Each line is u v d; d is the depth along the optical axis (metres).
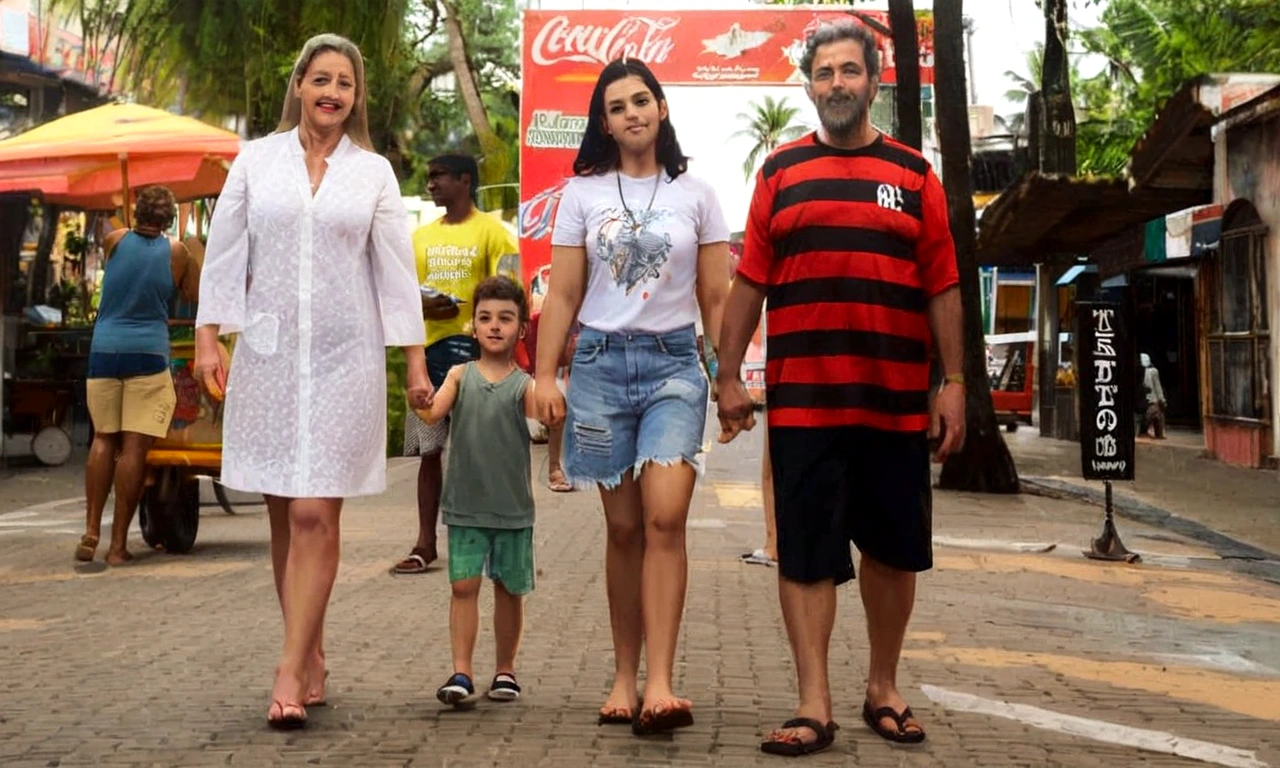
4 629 7.26
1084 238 27.33
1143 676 6.53
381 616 7.49
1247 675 6.74
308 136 5.39
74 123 11.83
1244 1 33.50
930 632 7.43
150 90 23.91
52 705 5.47
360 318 5.34
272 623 7.36
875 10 23.31
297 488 5.19
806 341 4.93
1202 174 22.02
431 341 9.05
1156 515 14.12
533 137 25.69
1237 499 15.74
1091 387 10.78
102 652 6.60
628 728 5.12
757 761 4.70
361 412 5.30
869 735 5.11
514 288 5.64
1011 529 12.56
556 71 25.67
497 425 5.51
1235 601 9.05
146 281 9.59
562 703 5.54
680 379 5.19
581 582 8.70
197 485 10.34
